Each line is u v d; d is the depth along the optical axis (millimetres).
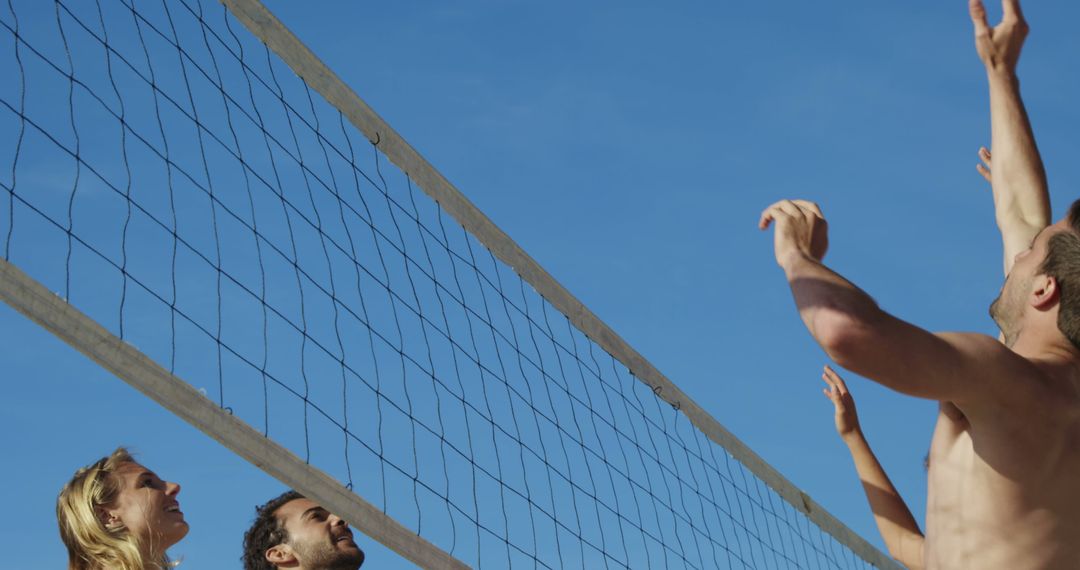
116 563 3025
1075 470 1808
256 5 4008
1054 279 1927
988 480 1826
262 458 3188
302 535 3744
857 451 3029
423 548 3646
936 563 1919
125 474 3217
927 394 1711
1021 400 1765
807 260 1784
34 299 2709
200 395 3055
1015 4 2605
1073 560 1804
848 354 1647
